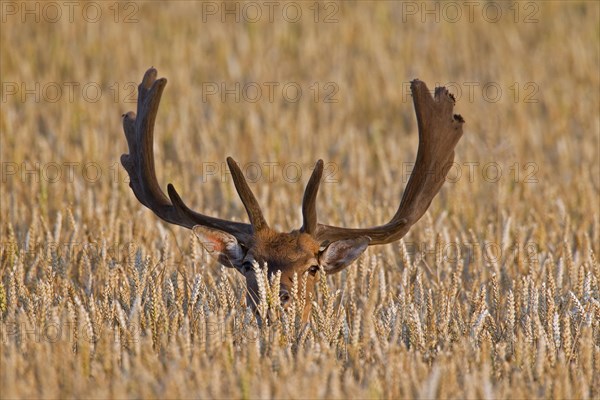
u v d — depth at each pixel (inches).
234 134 931.3
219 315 417.7
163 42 1323.8
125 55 1243.8
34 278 538.9
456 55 1289.4
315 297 509.0
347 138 930.7
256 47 1306.6
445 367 382.0
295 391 348.8
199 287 460.8
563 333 436.5
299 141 934.4
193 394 353.4
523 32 1384.1
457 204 679.1
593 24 1386.6
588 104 1078.4
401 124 1036.5
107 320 449.1
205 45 1316.4
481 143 916.0
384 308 497.0
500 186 734.5
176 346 385.7
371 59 1273.4
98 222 636.7
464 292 546.3
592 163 872.9
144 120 529.7
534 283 498.6
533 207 719.1
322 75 1206.3
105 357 380.8
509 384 394.9
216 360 381.7
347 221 663.8
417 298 482.3
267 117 1008.9
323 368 367.6
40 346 384.8
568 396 373.7
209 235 480.7
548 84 1163.9
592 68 1226.0
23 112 1025.5
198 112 1040.2
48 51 1249.4
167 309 460.1
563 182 802.8
